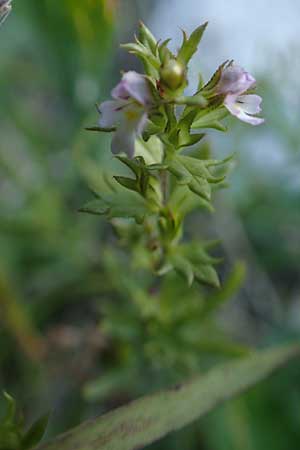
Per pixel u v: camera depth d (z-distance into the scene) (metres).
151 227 0.12
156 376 0.14
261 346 0.16
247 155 0.18
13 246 0.17
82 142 0.17
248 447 0.15
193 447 0.15
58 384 0.15
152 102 0.10
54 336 0.15
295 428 0.15
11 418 0.10
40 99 0.21
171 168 0.10
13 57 0.19
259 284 0.17
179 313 0.13
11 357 0.15
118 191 0.11
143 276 0.14
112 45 0.18
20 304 0.15
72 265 0.17
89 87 0.18
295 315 0.17
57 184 0.17
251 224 0.18
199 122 0.10
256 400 0.15
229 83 0.10
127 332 0.13
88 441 0.10
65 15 0.17
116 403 0.15
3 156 0.17
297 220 0.18
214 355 0.13
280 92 0.18
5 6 0.11
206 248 0.12
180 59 0.10
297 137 0.18
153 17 0.22
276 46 0.19
